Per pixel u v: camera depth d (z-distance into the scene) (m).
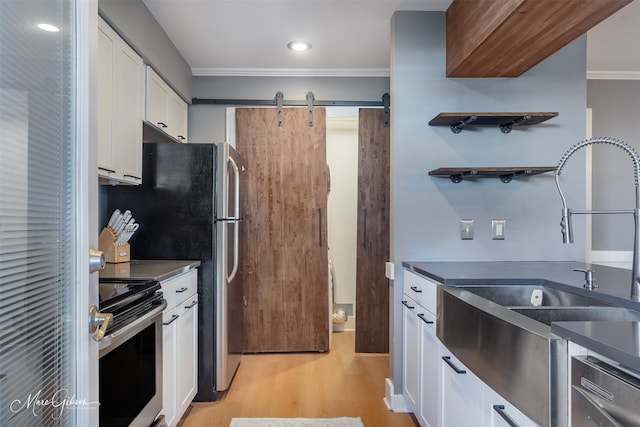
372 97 3.45
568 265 2.13
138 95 2.24
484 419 1.24
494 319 1.15
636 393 0.69
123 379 1.35
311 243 3.43
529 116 2.12
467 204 2.34
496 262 2.29
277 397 2.54
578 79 2.36
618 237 3.40
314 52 3.02
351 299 4.13
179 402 2.07
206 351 2.45
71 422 0.90
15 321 0.74
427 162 2.33
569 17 1.63
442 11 2.33
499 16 1.68
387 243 3.42
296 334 3.43
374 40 2.80
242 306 3.10
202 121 3.39
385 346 3.41
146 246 2.43
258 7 2.33
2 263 0.71
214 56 3.08
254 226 3.41
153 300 1.57
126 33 2.02
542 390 0.92
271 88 3.42
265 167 3.41
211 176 2.45
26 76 0.78
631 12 2.39
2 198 0.72
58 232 0.87
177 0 2.25
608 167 3.41
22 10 0.77
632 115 3.43
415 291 2.04
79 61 0.94
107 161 1.85
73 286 0.91
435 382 1.73
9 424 0.73
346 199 4.12
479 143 2.34
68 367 0.90
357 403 2.46
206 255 2.43
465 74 2.28
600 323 0.95
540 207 2.34
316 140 3.43
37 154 0.81
